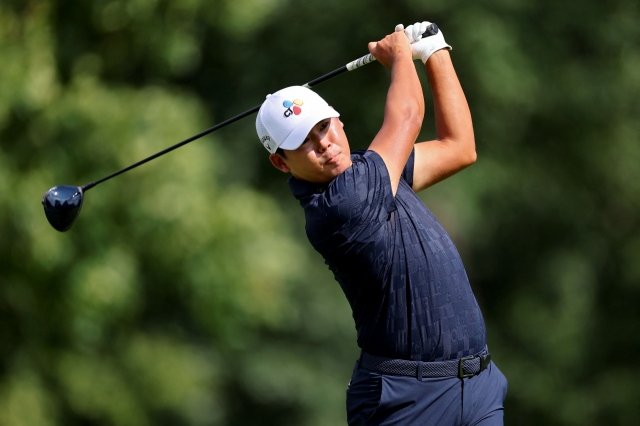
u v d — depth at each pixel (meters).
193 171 34.34
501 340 52.22
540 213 50.28
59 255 32.53
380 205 12.45
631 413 50.19
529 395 50.94
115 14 36.31
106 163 33.56
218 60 48.34
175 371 38.62
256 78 47.69
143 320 40.09
